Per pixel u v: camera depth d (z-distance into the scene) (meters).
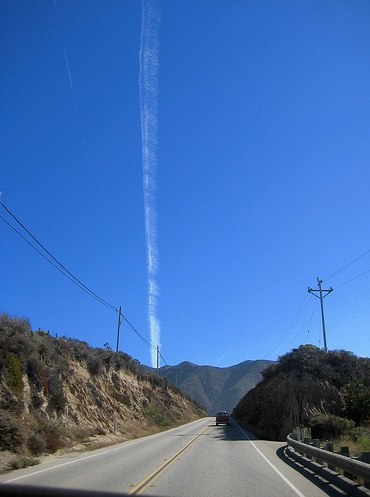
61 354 43.09
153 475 15.95
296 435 25.11
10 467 17.58
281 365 55.47
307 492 12.94
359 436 30.80
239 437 39.47
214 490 13.23
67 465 18.84
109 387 53.09
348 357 53.97
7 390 25.83
